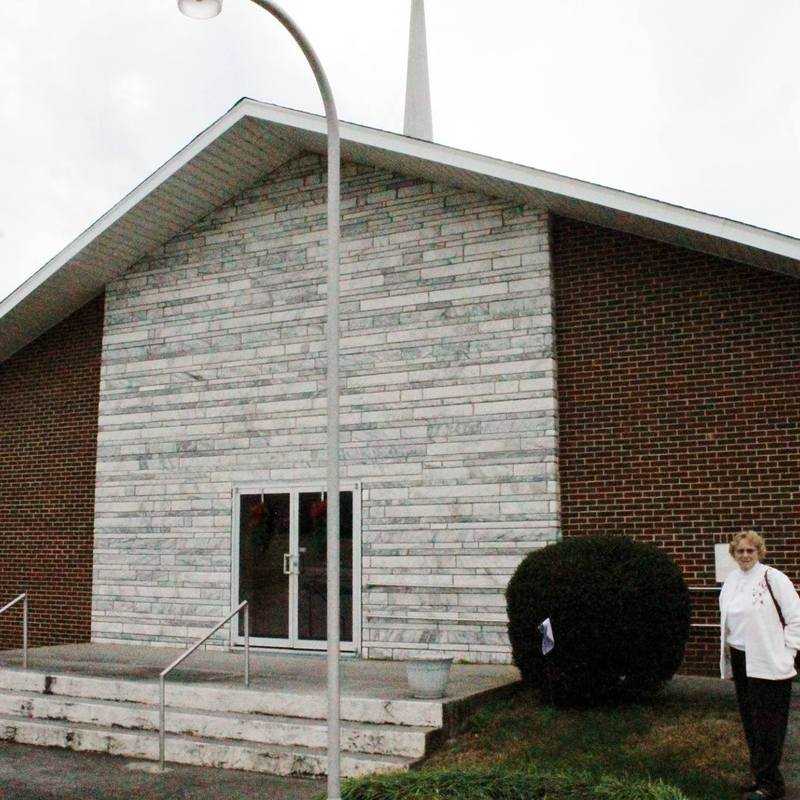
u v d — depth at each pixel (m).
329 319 7.77
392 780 7.40
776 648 7.26
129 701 10.92
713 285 12.39
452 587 13.09
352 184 14.63
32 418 17.30
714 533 12.00
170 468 15.45
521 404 13.02
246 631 10.73
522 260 13.30
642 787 7.14
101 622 15.70
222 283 15.48
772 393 11.93
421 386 13.67
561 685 9.98
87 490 16.45
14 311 16.30
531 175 12.34
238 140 14.42
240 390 15.05
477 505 13.09
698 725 9.17
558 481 12.77
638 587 9.80
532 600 10.07
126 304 16.31
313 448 14.32
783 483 11.73
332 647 7.28
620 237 12.97
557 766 8.27
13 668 12.18
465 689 10.23
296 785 8.69
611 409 12.70
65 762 9.67
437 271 13.83
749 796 7.23
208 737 9.88
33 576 16.73
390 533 13.56
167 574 15.20
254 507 14.64
